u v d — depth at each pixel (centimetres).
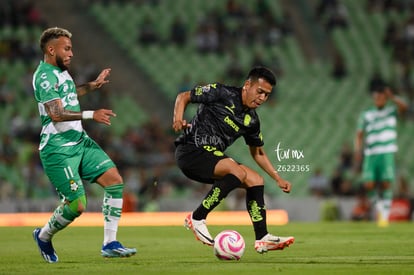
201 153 2919
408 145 9181
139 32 10069
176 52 9912
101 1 10375
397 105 5812
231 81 9419
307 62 10250
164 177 7988
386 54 10462
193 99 2897
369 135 5884
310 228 5447
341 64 10044
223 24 10144
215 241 2827
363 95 9869
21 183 7438
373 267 2558
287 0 10944
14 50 9219
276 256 3070
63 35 2769
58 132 2769
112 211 2847
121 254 2848
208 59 9888
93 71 9131
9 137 7988
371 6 11025
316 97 9725
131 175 7644
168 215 6862
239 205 7231
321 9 10800
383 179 5884
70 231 4978
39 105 2791
